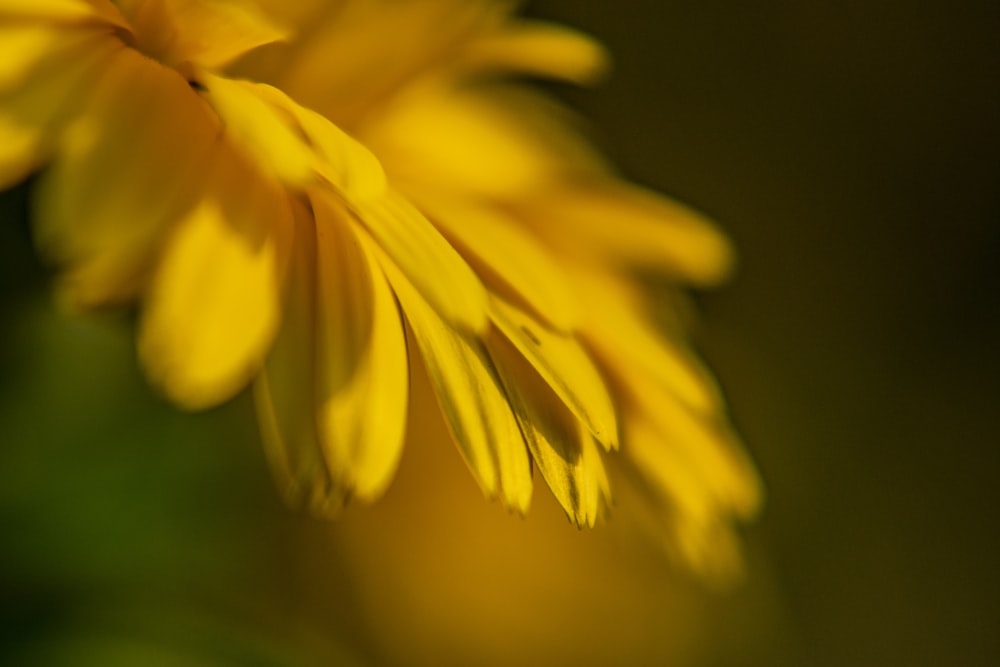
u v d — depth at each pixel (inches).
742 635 10.7
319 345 7.2
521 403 7.3
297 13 8.0
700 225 9.0
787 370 14.5
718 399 8.5
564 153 9.2
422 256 7.2
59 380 8.3
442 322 7.2
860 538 14.1
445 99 8.8
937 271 15.7
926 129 16.0
